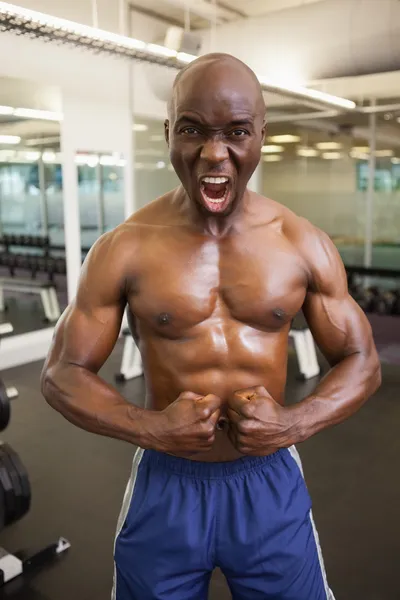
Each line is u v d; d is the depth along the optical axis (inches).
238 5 187.0
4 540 82.6
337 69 150.5
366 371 40.6
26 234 307.0
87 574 74.7
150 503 41.8
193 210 38.6
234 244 38.6
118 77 191.5
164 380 39.9
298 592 42.3
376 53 143.0
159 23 200.4
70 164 184.2
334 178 271.7
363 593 70.8
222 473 41.4
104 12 181.2
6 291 284.7
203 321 38.5
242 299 38.2
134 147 218.2
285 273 38.8
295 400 142.4
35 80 164.9
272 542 41.1
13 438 120.2
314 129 268.5
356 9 144.9
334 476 102.6
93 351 39.4
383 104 236.4
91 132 187.6
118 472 104.6
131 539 42.3
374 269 243.8
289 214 41.4
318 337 42.0
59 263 272.7
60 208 289.1
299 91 166.1
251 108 33.5
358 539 82.4
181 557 41.2
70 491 97.6
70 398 38.0
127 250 39.1
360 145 257.4
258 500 41.3
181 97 33.7
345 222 275.9
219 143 33.4
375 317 234.4
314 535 44.8
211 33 175.2
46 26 113.2
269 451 37.4
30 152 286.7
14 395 94.4
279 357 40.5
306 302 41.6
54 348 40.5
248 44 166.6
